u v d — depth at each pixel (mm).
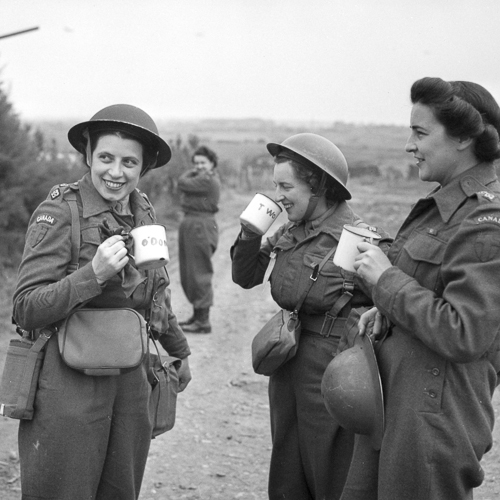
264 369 3408
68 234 2869
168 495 4453
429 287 2537
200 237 8234
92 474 2912
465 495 2555
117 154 2912
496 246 2357
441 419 2488
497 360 2613
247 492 4539
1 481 4383
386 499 2566
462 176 2574
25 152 11086
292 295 3396
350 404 2658
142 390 3037
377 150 63406
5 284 10125
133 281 2898
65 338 2814
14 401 2820
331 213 3480
